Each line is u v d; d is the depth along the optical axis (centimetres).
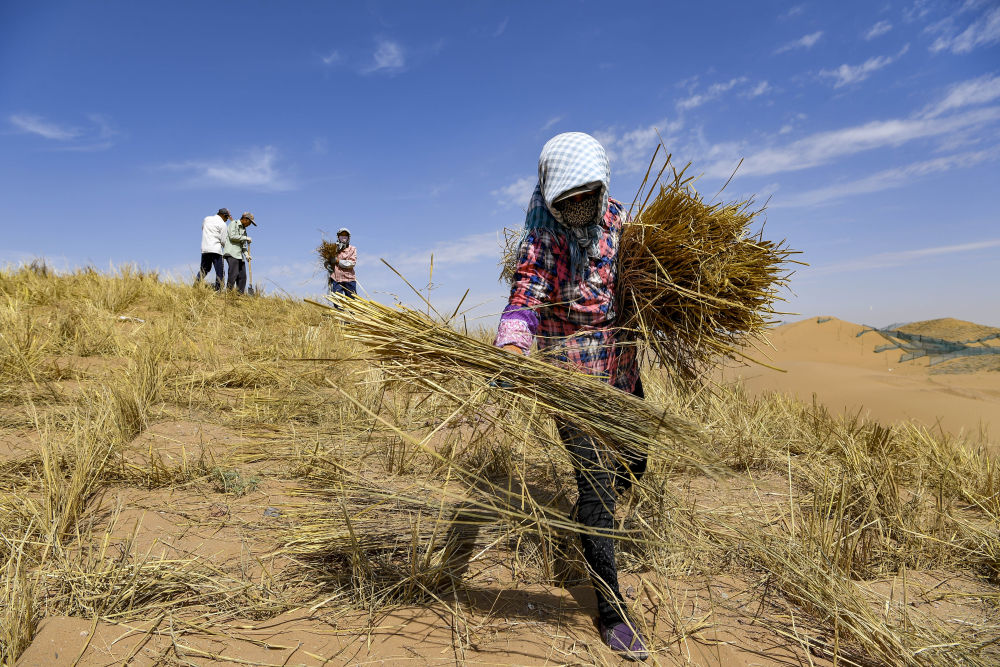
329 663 176
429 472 334
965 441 459
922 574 264
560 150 195
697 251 212
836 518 267
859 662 194
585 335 209
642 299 221
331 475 318
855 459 354
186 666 169
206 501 283
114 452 317
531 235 205
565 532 258
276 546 245
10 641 168
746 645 201
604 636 197
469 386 186
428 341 178
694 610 221
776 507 313
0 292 782
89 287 880
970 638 210
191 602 202
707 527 268
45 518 234
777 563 240
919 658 190
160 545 237
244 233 1154
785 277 226
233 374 521
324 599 209
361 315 179
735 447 394
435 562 234
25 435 333
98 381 449
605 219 215
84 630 179
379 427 390
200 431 368
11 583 194
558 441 201
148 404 409
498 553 256
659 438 186
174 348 599
